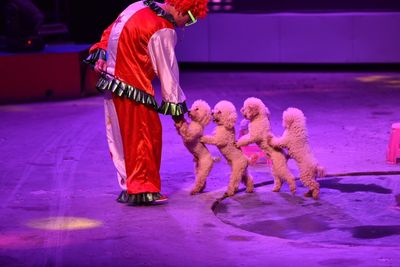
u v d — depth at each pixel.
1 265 5.71
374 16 16.16
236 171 7.46
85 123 11.62
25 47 13.90
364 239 6.30
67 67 13.96
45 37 15.72
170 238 6.29
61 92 14.02
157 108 7.08
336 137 10.27
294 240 6.25
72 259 5.82
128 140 7.16
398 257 5.63
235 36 17.05
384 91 13.86
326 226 6.66
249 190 7.73
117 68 7.05
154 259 5.77
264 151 7.60
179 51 17.45
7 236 6.43
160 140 7.23
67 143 10.25
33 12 13.95
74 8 17.42
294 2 16.92
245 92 14.20
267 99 13.39
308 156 7.38
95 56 7.23
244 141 7.39
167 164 8.98
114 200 7.49
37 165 9.04
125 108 7.08
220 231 6.46
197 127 7.31
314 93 13.90
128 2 17.33
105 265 5.67
